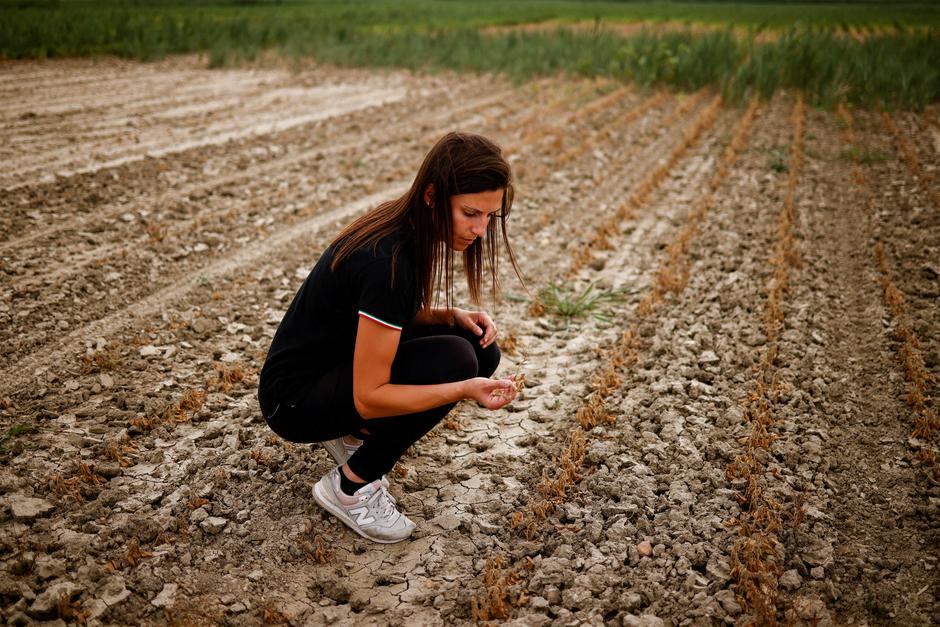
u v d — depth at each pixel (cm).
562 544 262
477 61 1526
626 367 391
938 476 298
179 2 3294
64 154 738
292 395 242
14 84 1145
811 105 1152
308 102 1129
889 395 359
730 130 966
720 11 4781
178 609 229
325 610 237
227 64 1521
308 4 3953
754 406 349
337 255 223
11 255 487
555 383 376
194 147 799
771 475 297
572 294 480
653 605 236
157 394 348
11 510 262
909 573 253
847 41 1422
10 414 323
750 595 234
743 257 534
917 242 545
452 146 211
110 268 478
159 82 1264
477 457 317
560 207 653
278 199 639
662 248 562
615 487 289
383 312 216
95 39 1623
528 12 4141
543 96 1237
